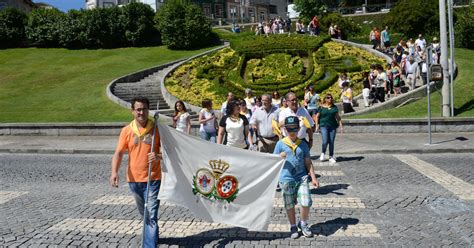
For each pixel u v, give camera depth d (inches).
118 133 768.3
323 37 1230.9
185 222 288.8
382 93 824.3
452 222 272.5
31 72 1264.8
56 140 729.6
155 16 1567.4
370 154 538.3
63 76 1211.2
